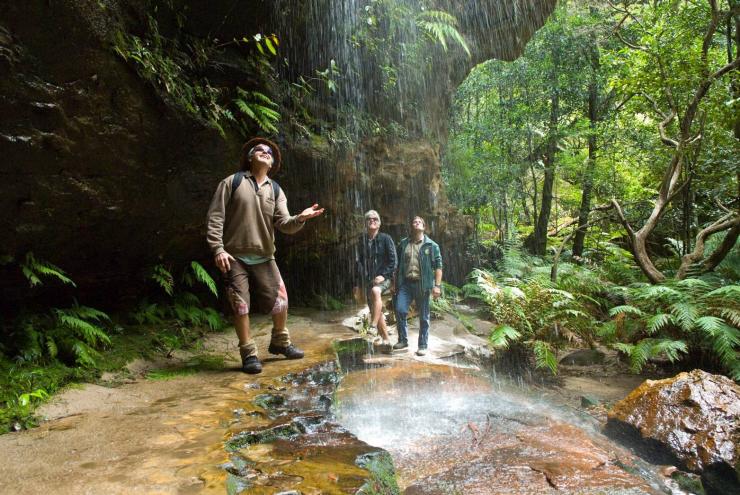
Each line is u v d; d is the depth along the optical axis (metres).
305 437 2.54
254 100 5.02
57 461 2.06
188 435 2.40
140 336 4.35
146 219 4.12
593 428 4.08
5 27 2.68
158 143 3.81
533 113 12.16
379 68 7.56
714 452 3.37
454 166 11.64
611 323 7.09
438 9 8.66
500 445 3.21
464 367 5.36
